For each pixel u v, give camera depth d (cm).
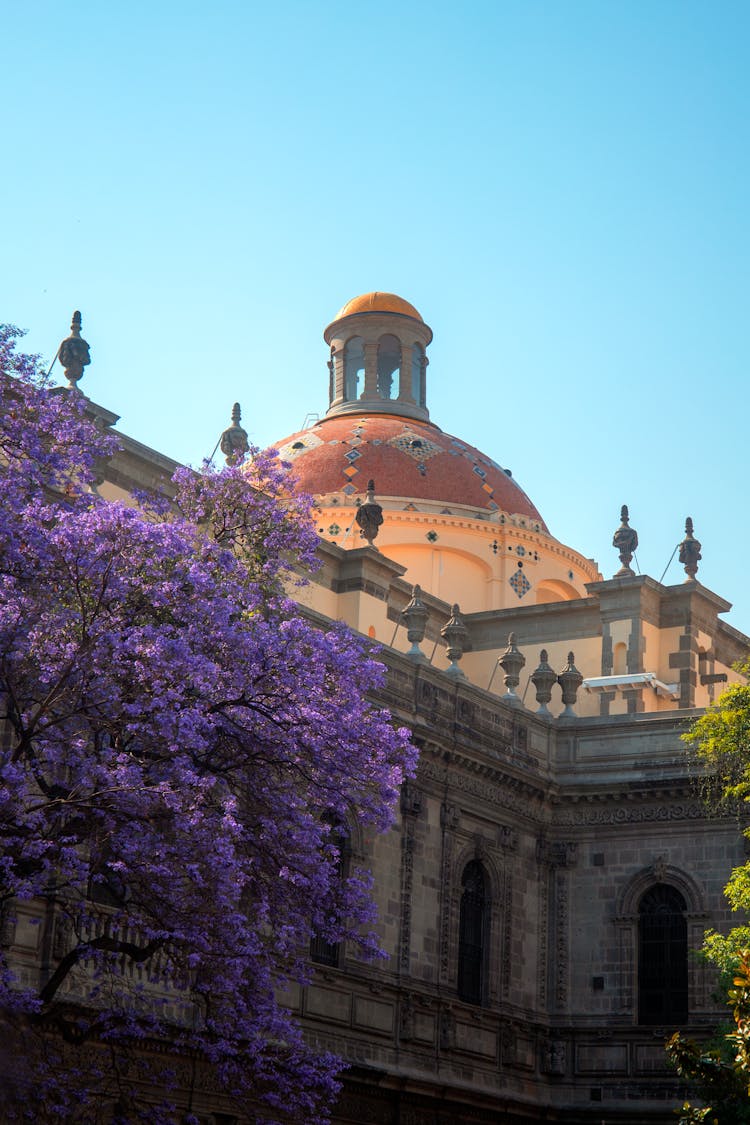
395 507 6800
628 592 6288
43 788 3231
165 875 3167
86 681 3169
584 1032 5588
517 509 7131
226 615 3338
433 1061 5103
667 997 5544
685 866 5594
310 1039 4653
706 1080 3334
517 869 5647
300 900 3481
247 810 3441
